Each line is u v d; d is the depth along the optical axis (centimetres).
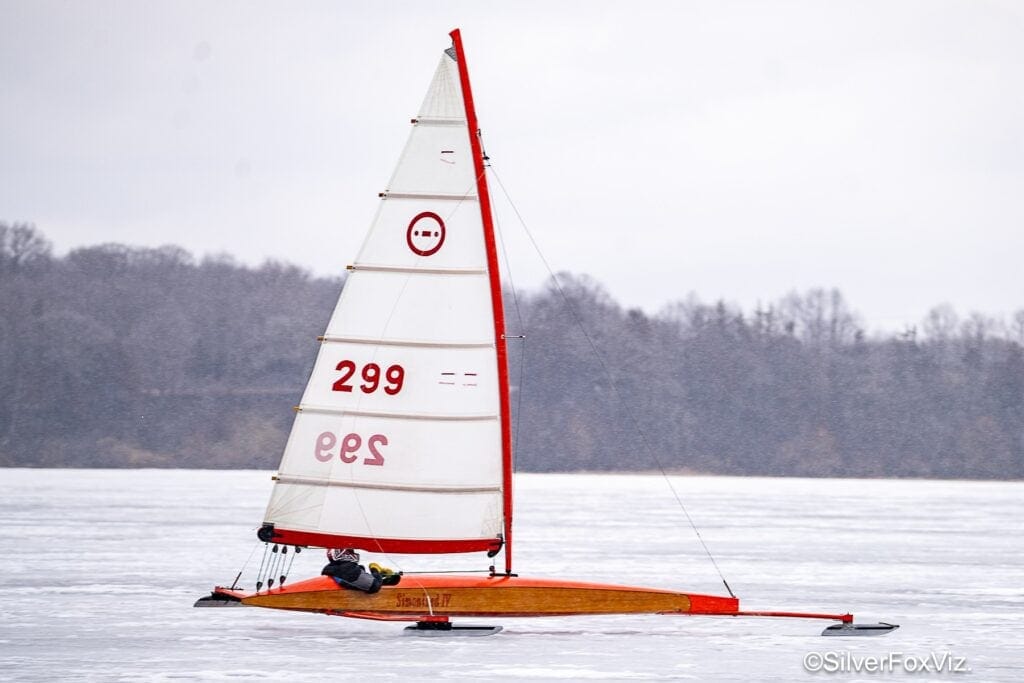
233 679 6438
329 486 7169
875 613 8956
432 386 7188
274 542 7194
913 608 9225
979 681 6600
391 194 7250
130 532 14912
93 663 6869
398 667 6744
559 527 16950
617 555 12950
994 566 12231
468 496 7181
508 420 7256
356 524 7162
